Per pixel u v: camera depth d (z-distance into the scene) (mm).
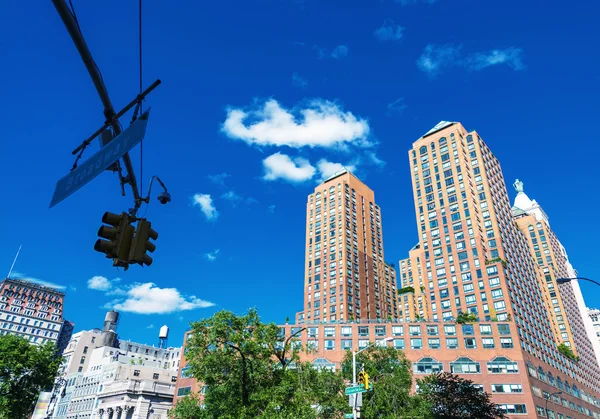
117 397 104812
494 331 88188
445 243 117125
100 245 9141
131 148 8180
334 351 90312
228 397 35719
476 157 126625
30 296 175500
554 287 154125
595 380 141000
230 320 36844
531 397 80688
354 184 155500
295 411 33469
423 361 86875
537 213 183375
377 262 147750
